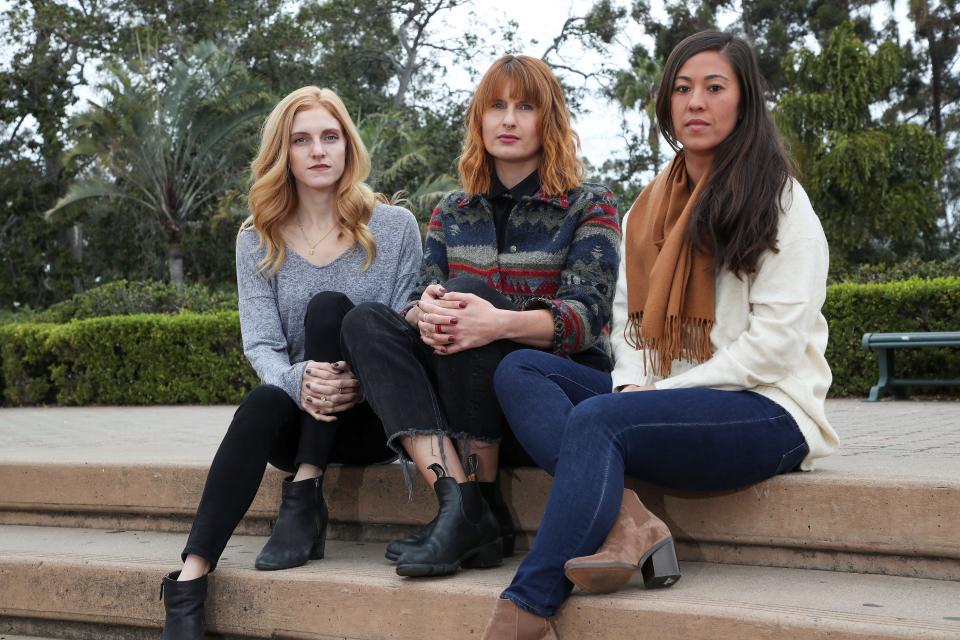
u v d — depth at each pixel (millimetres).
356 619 2129
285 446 2471
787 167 2139
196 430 5711
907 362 7930
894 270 9852
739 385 2088
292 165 2693
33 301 24109
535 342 2270
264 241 2715
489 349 2207
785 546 2150
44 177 23938
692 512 2242
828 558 2119
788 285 2062
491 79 2463
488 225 2500
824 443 2172
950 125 30688
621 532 1898
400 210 2846
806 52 20578
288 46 25172
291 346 2729
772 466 2109
